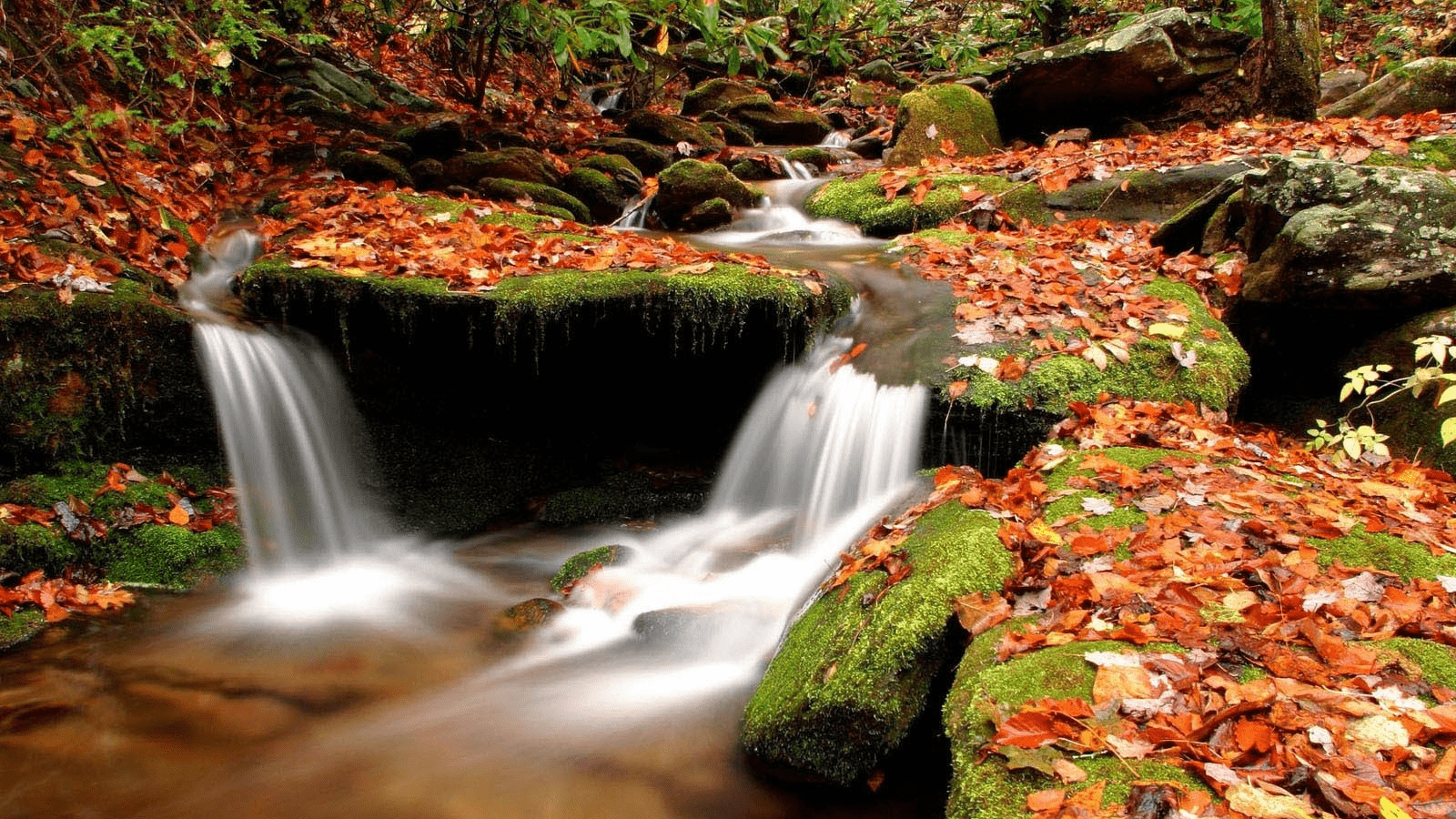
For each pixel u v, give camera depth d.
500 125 9.49
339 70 9.54
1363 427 4.66
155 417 4.95
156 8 7.01
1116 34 9.51
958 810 2.37
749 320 5.34
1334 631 2.88
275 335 5.39
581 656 4.11
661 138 10.40
